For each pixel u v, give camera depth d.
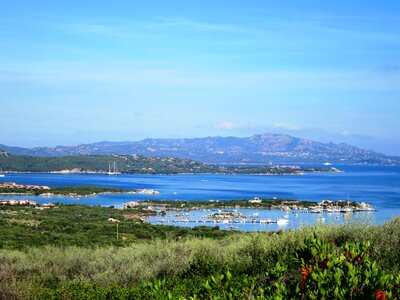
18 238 28.83
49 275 10.61
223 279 4.61
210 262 8.80
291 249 8.01
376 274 3.80
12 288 8.34
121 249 13.06
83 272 10.78
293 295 3.92
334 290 3.64
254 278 5.17
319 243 4.73
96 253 12.28
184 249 11.05
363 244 4.64
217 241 12.96
